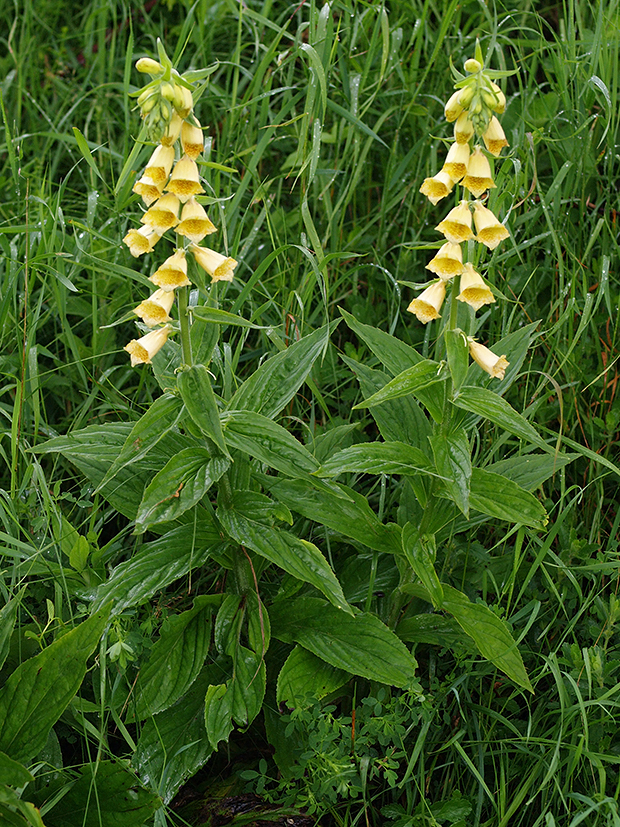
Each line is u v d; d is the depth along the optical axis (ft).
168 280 2.52
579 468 3.57
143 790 2.74
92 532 3.18
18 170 3.91
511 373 2.93
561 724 2.88
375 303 4.11
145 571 2.85
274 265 4.00
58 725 3.02
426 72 4.01
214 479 2.68
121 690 2.88
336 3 4.01
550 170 4.16
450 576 3.35
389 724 2.88
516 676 2.84
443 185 2.59
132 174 3.93
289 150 4.48
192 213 2.51
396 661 2.89
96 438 2.87
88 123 4.50
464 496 2.62
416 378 2.70
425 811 2.90
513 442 3.45
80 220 4.09
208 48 4.61
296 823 2.89
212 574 3.39
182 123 2.50
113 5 4.66
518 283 3.81
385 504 3.55
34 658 2.66
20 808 2.48
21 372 3.49
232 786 3.01
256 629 2.97
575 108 3.92
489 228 2.61
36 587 3.19
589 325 3.76
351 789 2.80
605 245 3.76
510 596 3.11
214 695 2.84
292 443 2.72
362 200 4.37
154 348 2.62
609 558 3.29
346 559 3.35
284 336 3.58
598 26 3.69
